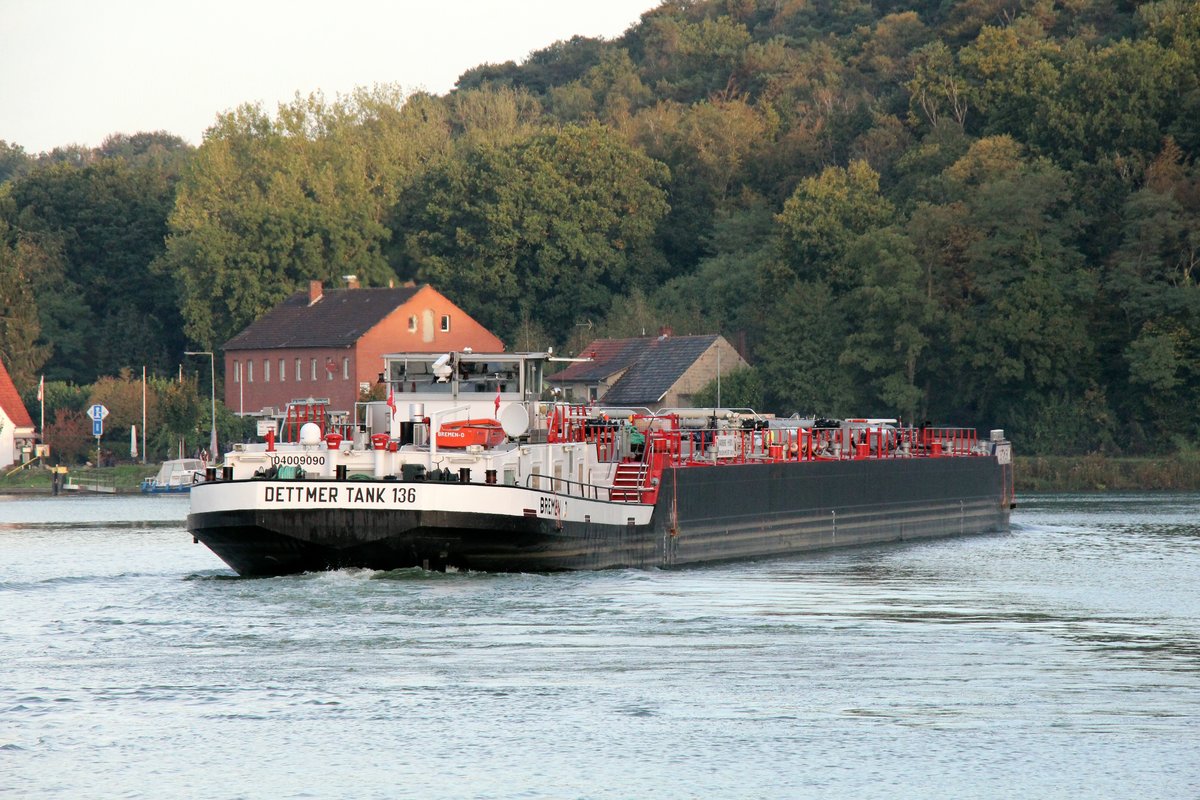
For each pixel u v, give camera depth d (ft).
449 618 408.26
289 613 416.05
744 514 580.71
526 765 277.64
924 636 391.45
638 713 309.22
